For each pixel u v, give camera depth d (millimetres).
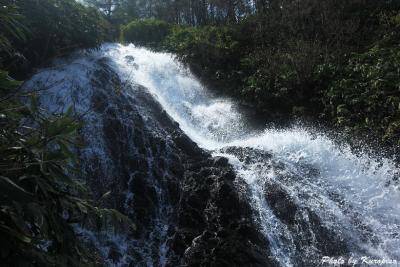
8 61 7402
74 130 2719
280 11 14977
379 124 9328
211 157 8188
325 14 13461
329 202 7449
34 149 2652
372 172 8328
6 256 2305
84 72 9398
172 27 16812
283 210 7039
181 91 12289
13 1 8234
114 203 7000
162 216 7137
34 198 2506
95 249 6098
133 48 13758
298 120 10562
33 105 3002
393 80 9844
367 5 13977
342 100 10172
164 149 8273
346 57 11625
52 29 9062
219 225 6484
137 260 6395
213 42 14047
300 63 11242
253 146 9125
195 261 6051
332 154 8828
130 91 9961
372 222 7090
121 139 8086
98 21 10742
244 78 12406
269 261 6051
